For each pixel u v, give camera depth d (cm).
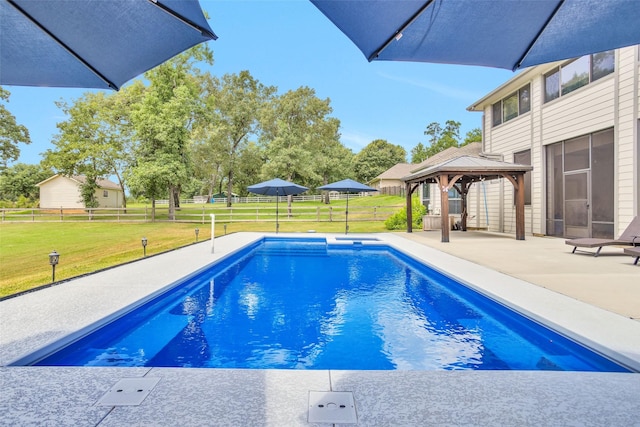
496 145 1475
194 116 2530
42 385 234
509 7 266
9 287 582
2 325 349
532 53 323
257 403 212
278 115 3341
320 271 767
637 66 843
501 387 235
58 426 188
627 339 308
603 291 478
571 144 1076
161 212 3027
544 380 245
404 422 193
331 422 193
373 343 367
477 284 521
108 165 2708
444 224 1062
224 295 568
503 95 1420
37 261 874
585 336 315
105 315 380
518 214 1095
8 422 191
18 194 4700
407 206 1427
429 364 316
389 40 299
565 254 809
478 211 1552
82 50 257
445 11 268
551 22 283
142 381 240
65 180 3350
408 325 424
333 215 2441
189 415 199
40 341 309
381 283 651
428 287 618
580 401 216
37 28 233
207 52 2406
